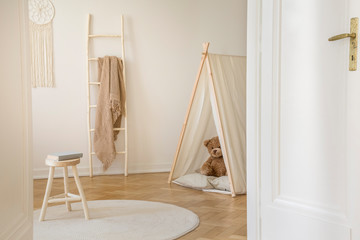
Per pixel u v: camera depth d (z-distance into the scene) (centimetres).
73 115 523
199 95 459
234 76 440
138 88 543
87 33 518
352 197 183
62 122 520
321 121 197
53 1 512
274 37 219
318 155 199
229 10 568
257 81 229
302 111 206
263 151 227
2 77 137
